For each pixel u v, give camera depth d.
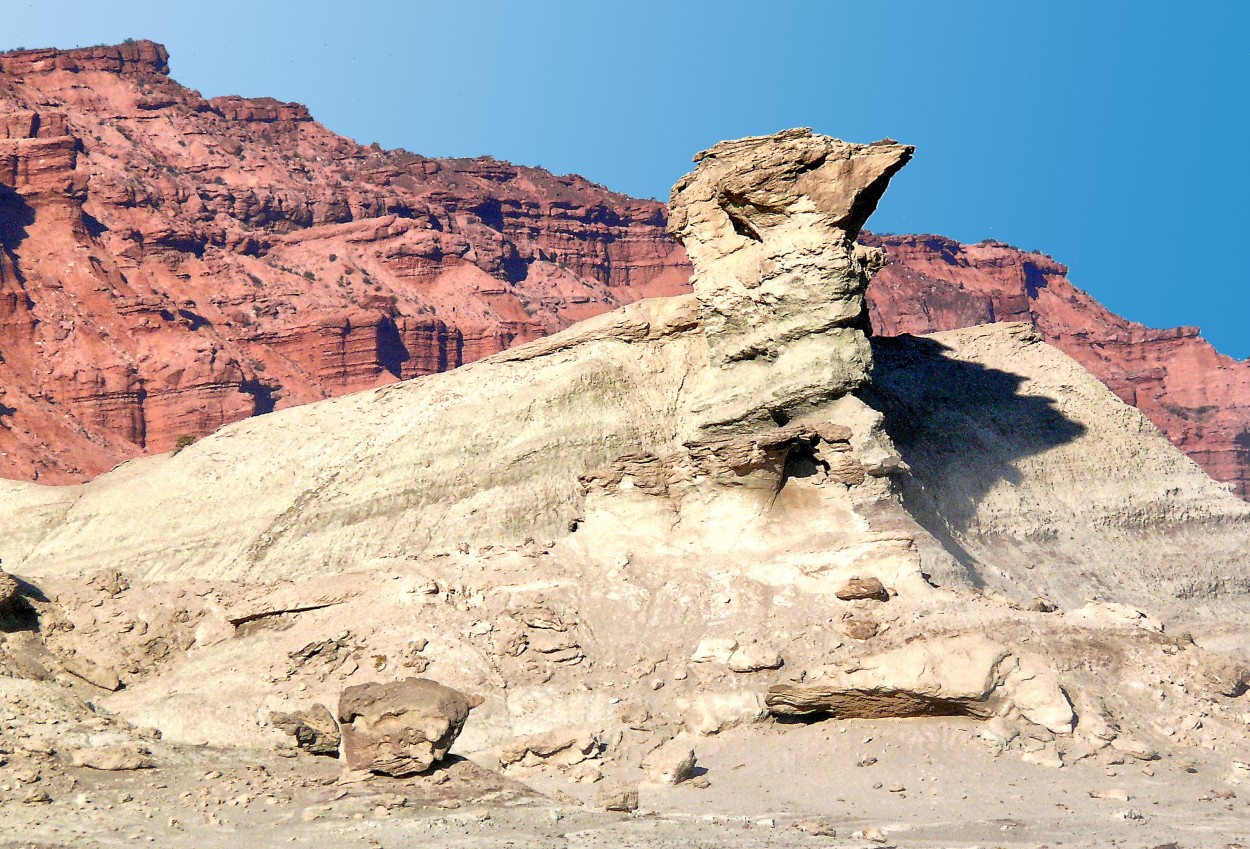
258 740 42.59
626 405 63.16
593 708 44.31
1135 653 44.22
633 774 39.50
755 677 45.47
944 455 64.69
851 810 35.19
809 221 55.97
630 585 50.88
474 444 62.38
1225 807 34.66
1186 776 37.53
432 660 46.84
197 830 32.34
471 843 31.20
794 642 46.94
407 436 63.06
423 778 36.75
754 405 57.44
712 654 46.50
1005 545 62.16
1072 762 38.47
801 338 56.88
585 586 51.00
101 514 63.72
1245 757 39.34
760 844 31.31
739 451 52.84
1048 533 63.81
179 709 44.00
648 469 54.50
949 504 62.03
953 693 40.03
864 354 56.53
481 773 37.53
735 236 58.50
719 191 57.56
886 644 45.84
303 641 48.69
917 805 35.34
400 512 60.91
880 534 50.97
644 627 49.16
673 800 36.62
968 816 34.12
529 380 64.94
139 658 50.50
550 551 53.41
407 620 48.78
